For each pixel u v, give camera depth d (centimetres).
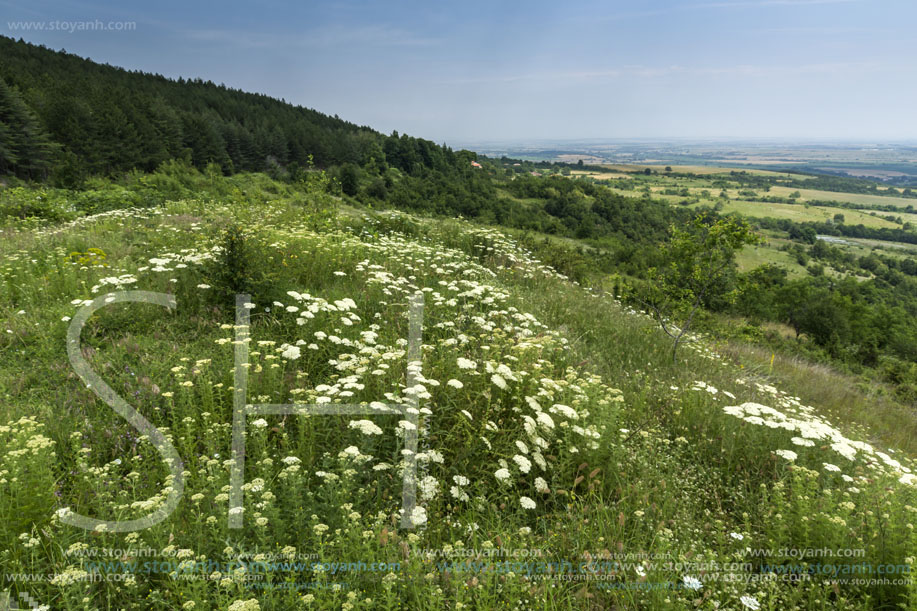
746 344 1184
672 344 869
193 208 1452
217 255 682
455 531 332
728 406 530
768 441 489
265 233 904
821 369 1238
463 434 412
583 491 395
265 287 641
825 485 430
